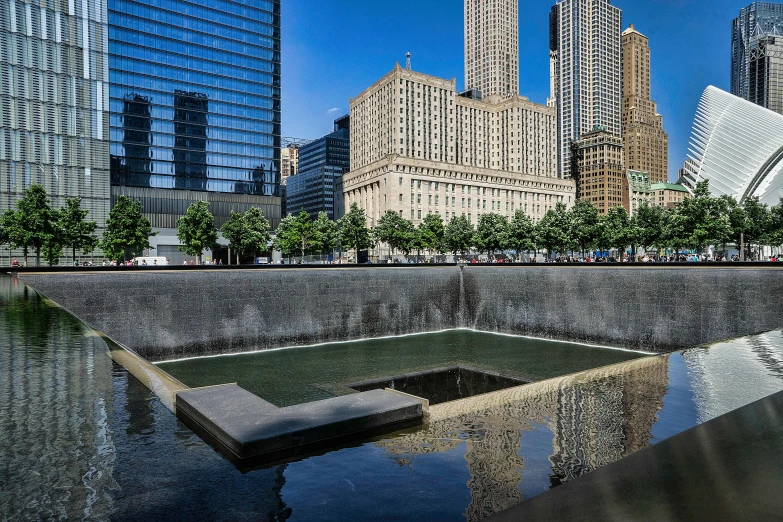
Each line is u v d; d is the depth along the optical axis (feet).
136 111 273.75
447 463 14.53
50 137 243.40
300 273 117.70
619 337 111.34
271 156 322.75
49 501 11.39
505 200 444.55
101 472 13.28
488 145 551.18
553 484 12.89
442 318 141.90
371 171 410.52
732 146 337.31
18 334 37.14
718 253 234.79
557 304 122.83
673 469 12.35
